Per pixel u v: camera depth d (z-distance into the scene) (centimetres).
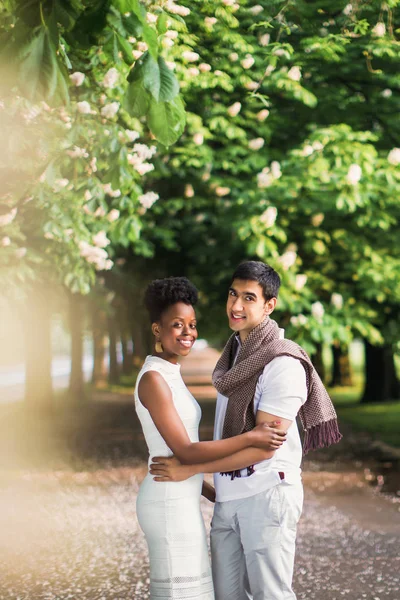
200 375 5638
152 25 430
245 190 1333
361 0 928
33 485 1245
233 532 418
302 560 764
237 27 968
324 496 1129
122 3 328
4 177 678
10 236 918
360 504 1060
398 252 1509
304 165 1253
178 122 337
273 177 1132
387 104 1255
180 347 394
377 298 1475
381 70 1160
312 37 1024
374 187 1259
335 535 870
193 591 388
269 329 408
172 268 2042
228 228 1466
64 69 327
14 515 1005
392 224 1479
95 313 3622
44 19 322
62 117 669
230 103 1209
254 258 1523
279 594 402
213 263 1759
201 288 1930
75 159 702
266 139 1347
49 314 2428
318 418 416
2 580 698
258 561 400
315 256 1506
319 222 1341
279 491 399
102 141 686
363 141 1245
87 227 979
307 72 1131
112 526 937
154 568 393
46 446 1777
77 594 655
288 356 400
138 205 890
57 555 792
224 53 977
